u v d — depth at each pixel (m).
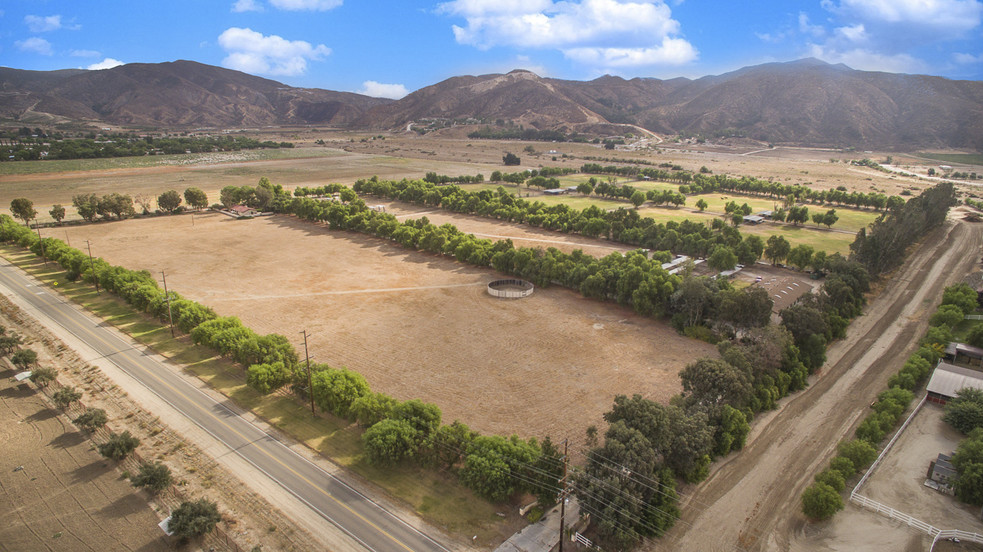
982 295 144.50
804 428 89.44
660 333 126.00
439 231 192.00
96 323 128.12
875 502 71.50
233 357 105.69
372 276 167.25
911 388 98.25
